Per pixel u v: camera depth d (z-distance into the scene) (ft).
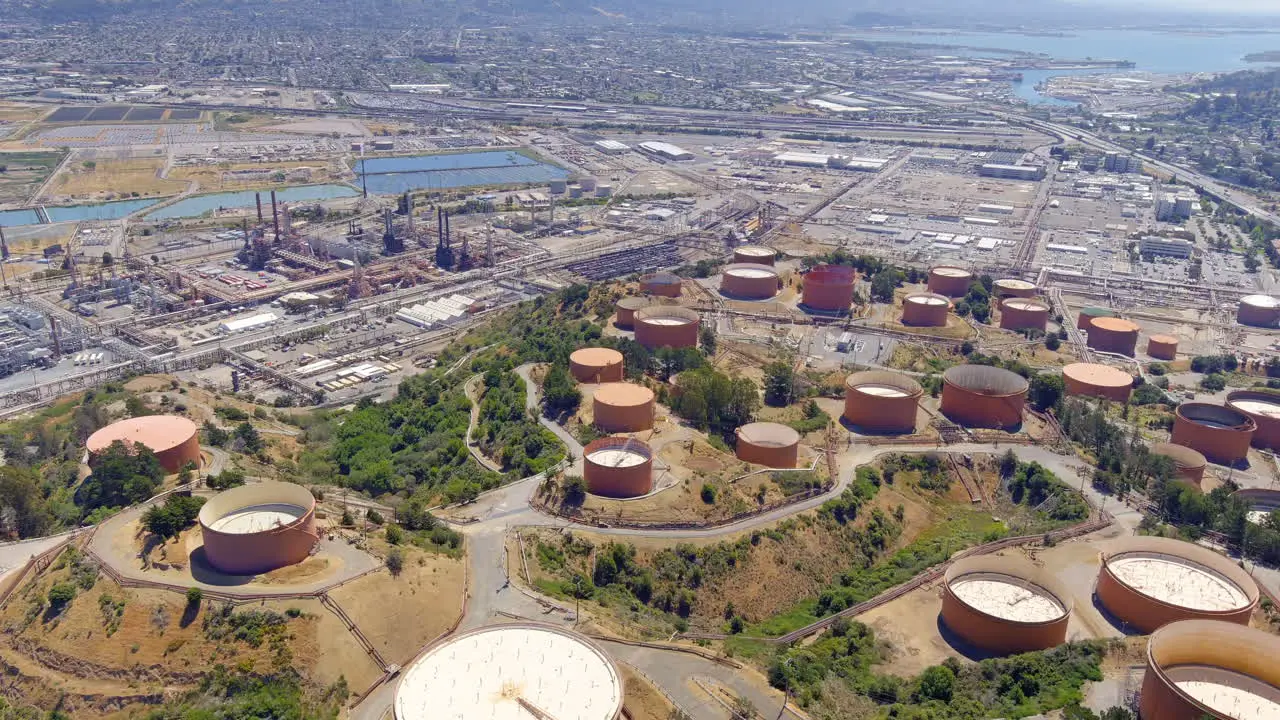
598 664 574.56
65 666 653.30
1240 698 652.07
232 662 640.58
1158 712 631.97
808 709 643.04
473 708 531.91
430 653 580.71
